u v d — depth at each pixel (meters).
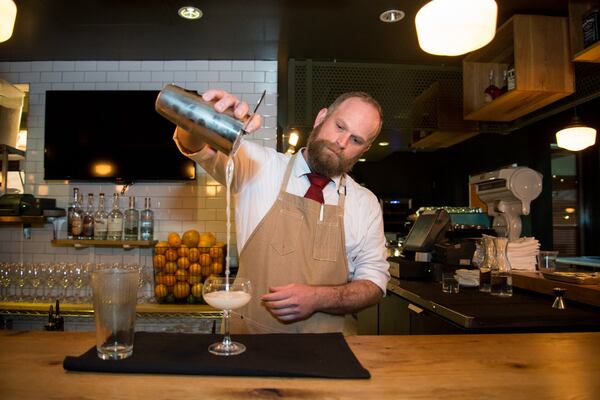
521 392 0.82
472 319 1.76
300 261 1.53
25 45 3.29
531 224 5.44
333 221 1.57
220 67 3.61
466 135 4.33
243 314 1.52
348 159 1.56
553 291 2.15
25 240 3.58
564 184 5.31
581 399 0.80
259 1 2.70
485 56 3.64
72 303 3.15
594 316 1.80
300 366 0.91
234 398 0.78
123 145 3.43
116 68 3.61
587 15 2.71
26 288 3.44
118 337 0.93
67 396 0.78
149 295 3.44
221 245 3.14
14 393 0.79
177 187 3.58
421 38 2.13
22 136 3.67
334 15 2.87
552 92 2.98
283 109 4.12
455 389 0.83
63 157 3.43
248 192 1.61
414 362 0.98
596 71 3.38
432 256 3.00
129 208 3.40
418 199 8.73
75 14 2.82
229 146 1.17
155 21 2.93
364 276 1.62
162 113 1.22
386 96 4.03
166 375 0.88
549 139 5.25
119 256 3.52
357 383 0.85
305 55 3.72
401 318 2.68
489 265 2.54
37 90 3.61
